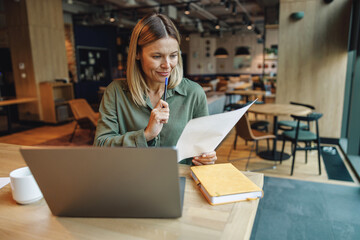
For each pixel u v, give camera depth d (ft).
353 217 7.61
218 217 2.45
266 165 11.96
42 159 2.19
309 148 10.75
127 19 38.47
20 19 20.49
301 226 7.20
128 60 3.51
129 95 3.72
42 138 17.31
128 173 2.20
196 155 3.40
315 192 9.21
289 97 15.94
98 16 31.27
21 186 2.75
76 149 2.14
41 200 2.90
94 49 38.04
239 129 11.16
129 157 2.13
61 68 23.21
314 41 15.02
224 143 15.52
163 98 3.36
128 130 3.79
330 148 14.43
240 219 2.42
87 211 2.45
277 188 9.58
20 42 20.86
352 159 11.98
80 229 2.33
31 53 20.58
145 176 2.20
